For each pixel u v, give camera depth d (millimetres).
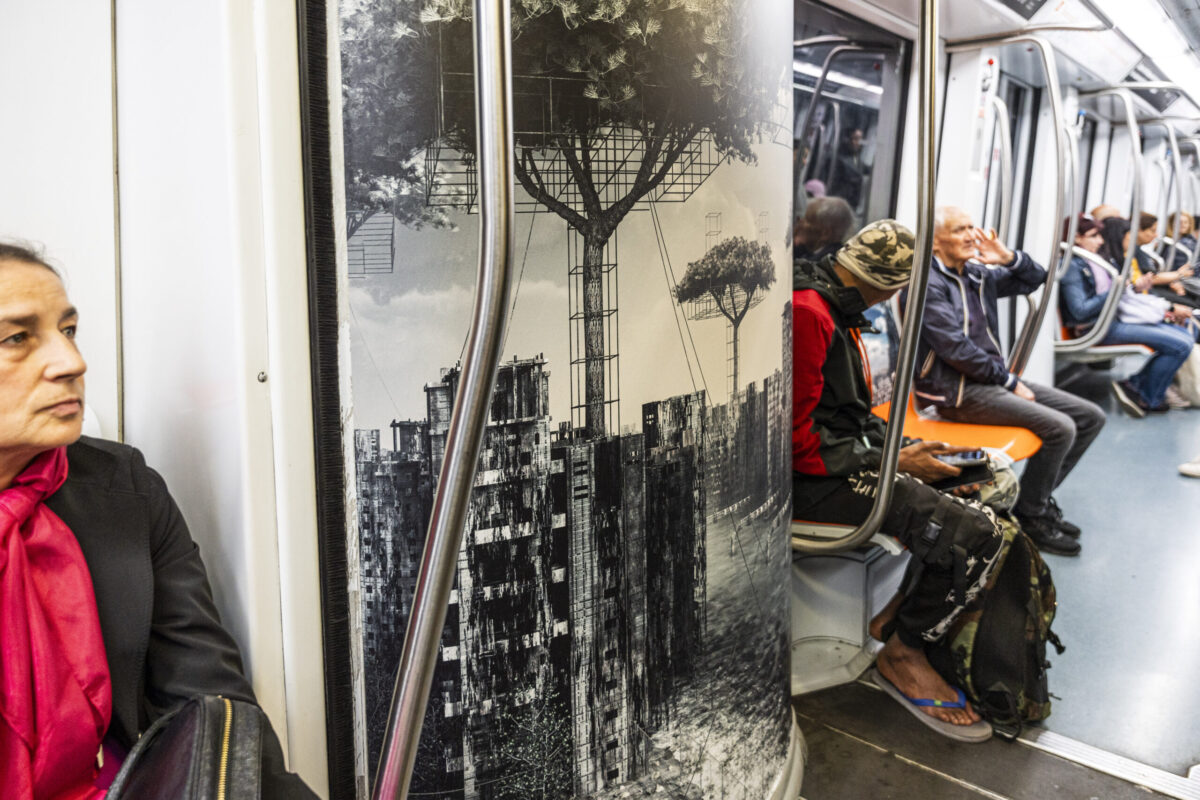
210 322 1216
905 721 2316
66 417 1011
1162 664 2646
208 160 1165
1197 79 5602
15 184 1296
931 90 1627
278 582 1255
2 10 1279
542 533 1325
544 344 1277
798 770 1945
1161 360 5996
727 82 1414
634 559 1413
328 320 1222
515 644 1333
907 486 2254
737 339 1519
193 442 1295
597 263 1302
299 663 1280
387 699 1312
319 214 1193
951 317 3328
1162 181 6152
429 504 1271
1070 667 2648
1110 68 4363
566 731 1393
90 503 1108
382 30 1168
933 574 2236
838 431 2484
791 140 1661
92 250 1338
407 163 1197
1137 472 4777
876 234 2350
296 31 1155
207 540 1305
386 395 1240
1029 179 4613
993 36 3457
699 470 1480
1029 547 2250
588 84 1250
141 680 1118
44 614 1010
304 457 1243
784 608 1808
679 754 1521
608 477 1365
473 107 1204
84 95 1307
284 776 1010
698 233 1412
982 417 3410
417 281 1222
